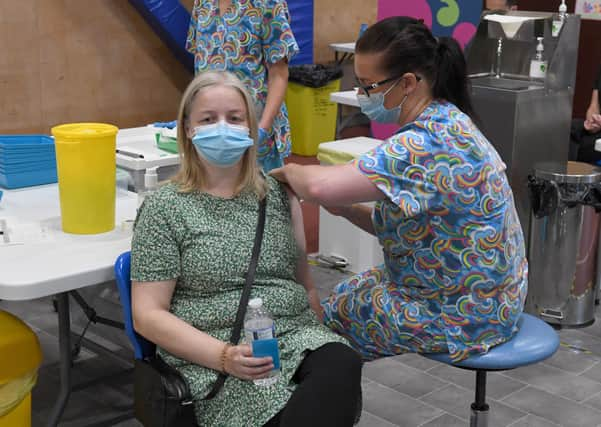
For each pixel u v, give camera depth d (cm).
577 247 363
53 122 603
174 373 192
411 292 211
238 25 335
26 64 580
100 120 629
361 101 208
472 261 201
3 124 578
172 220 199
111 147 227
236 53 338
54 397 299
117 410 291
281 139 347
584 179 353
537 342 212
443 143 193
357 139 400
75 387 290
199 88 203
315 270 429
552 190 356
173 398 185
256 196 208
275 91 339
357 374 189
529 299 378
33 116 591
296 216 218
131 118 649
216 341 191
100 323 302
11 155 272
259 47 338
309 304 217
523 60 385
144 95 652
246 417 187
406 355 339
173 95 670
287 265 209
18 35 572
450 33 484
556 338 217
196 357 190
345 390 184
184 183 205
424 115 198
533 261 372
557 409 297
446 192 194
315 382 183
